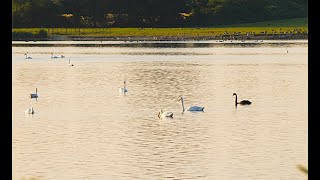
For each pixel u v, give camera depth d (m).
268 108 71.00
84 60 139.62
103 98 80.31
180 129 59.16
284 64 126.56
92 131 58.75
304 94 82.75
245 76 104.50
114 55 153.75
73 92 86.50
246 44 196.25
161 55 153.00
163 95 82.88
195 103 75.12
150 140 54.75
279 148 51.28
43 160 48.47
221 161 47.69
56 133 58.00
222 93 84.19
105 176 44.28
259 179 43.38
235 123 61.88
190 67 120.75
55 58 144.12
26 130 59.38
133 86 92.56
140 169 45.91
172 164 47.09
